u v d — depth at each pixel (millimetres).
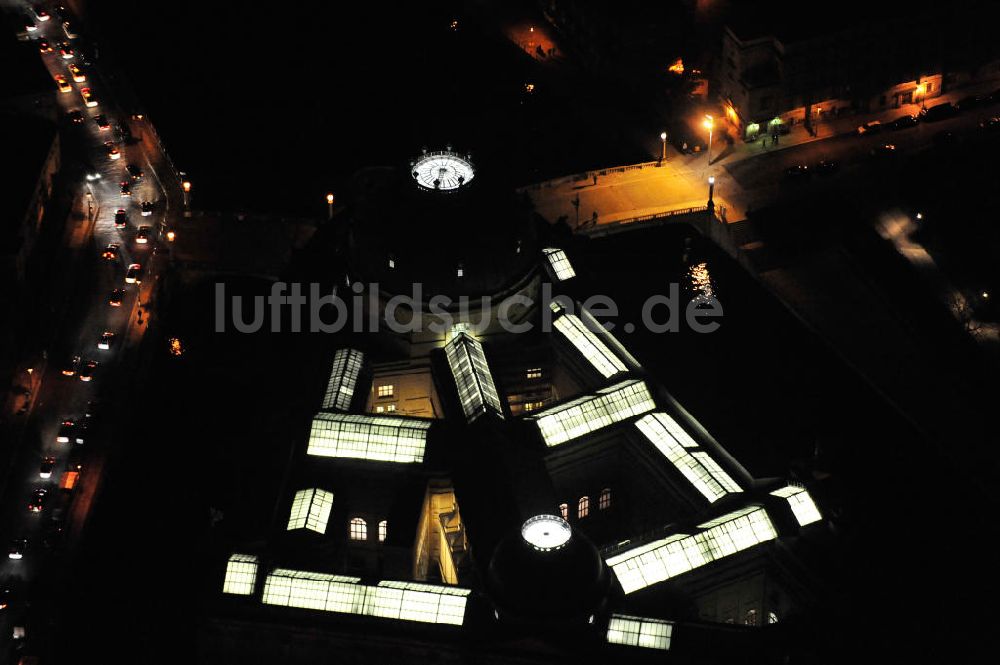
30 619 173375
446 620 158875
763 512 169875
